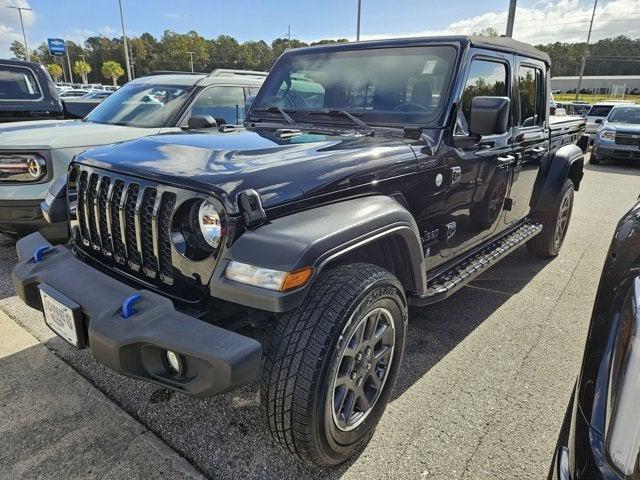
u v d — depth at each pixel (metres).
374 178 2.26
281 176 1.95
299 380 1.79
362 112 2.99
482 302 3.93
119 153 2.31
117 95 5.91
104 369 2.80
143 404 2.52
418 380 2.79
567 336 3.37
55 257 2.29
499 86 3.30
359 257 2.32
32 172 4.04
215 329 1.68
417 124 2.77
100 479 2.02
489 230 3.55
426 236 2.75
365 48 3.16
